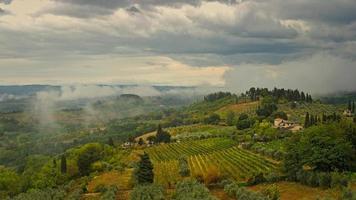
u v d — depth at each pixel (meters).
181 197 93.25
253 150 184.12
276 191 90.94
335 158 105.88
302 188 97.62
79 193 123.12
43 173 168.50
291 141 128.62
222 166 151.12
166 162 179.00
